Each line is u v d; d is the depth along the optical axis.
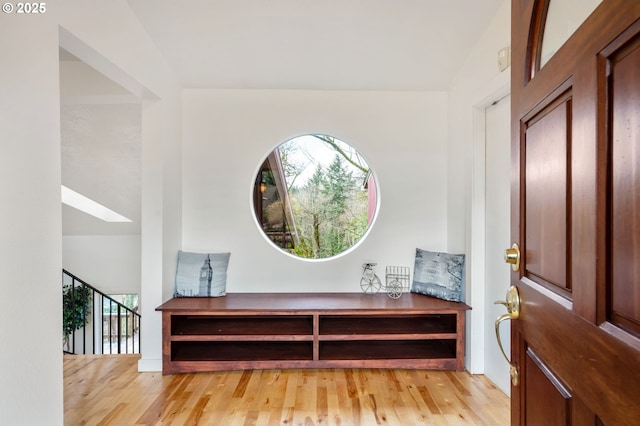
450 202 2.80
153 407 1.95
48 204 1.36
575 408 0.68
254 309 2.37
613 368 0.56
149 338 2.43
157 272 2.45
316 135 2.93
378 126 2.89
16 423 1.23
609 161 0.58
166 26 2.12
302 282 2.88
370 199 3.06
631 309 0.53
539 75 0.85
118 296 4.85
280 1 1.93
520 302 0.96
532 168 0.90
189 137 2.83
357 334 2.39
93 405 1.97
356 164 3.06
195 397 2.05
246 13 2.02
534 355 0.88
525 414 0.93
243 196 2.86
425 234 2.90
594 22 0.62
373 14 2.03
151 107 2.43
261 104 2.86
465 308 2.37
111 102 2.56
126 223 4.28
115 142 3.25
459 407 1.95
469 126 2.41
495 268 2.22
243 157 2.86
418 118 2.89
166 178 2.52
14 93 1.24
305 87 2.83
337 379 2.27
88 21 1.64
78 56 1.75
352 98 2.88
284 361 2.37
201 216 2.84
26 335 1.27
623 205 0.55
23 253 1.26
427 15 2.03
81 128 3.09
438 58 2.43
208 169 2.85
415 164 2.90
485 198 2.35
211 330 2.44
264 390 2.13
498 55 1.94
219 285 2.72
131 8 1.98
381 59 2.46
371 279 2.89
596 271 0.61
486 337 2.32
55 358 1.37
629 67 0.53
